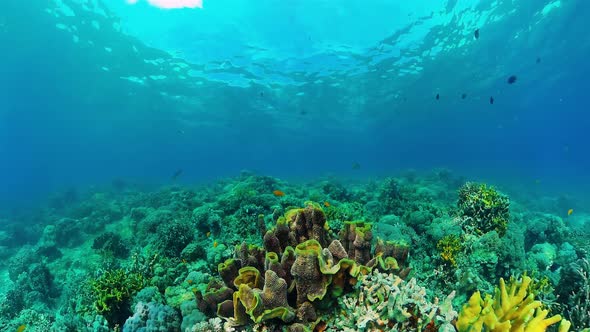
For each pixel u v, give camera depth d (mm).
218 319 3701
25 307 8266
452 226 7066
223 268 3883
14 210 27188
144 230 10719
